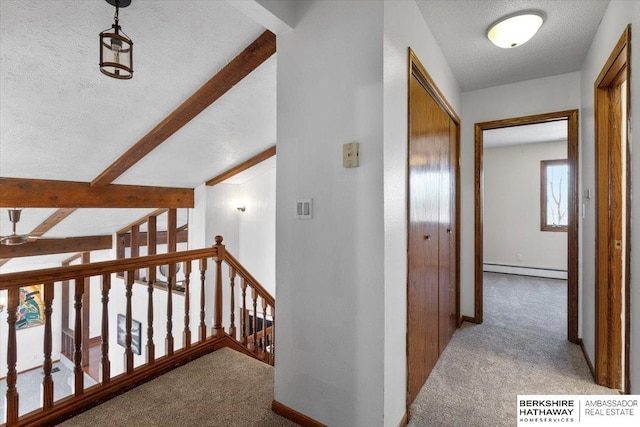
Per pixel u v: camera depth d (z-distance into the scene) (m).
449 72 2.82
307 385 1.76
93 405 1.91
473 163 3.38
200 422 1.79
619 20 1.77
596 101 2.22
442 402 1.98
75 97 2.44
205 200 5.32
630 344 1.57
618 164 2.13
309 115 1.75
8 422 1.65
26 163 3.11
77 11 1.79
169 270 2.42
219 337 2.75
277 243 1.90
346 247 1.62
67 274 1.85
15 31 1.80
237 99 3.09
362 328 1.57
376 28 1.53
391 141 1.59
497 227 6.05
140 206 4.55
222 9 2.00
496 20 2.15
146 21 1.96
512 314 3.64
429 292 2.29
